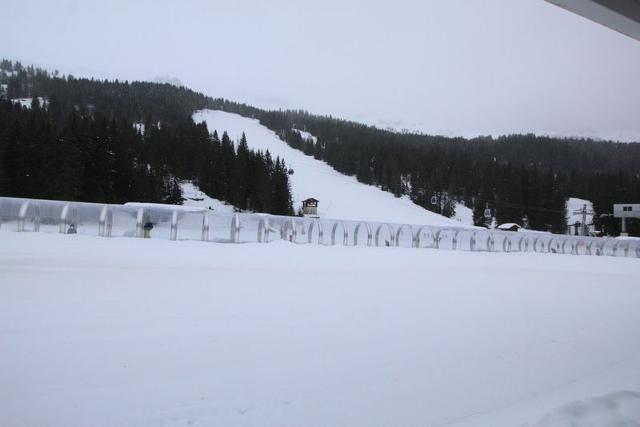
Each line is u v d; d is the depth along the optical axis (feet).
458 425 13.23
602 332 26.23
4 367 16.03
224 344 19.97
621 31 16.90
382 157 322.14
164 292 29.99
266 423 13.14
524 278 50.83
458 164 317.83
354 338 21.99
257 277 38.91
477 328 25.43
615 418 13.23
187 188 215.72
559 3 14.85
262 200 198.59
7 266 36.04
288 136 411.75
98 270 36.88
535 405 14.69
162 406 13.87
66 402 13.75
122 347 18.76
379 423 13.37
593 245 126.00
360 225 91.30
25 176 139.23
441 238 102.53
